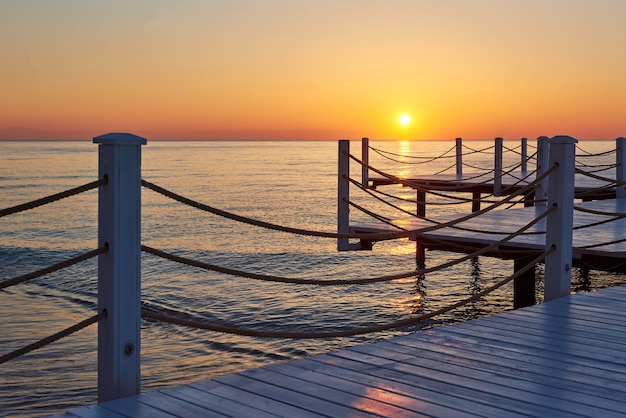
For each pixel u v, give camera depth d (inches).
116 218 153.6
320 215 1764.3
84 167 4249.5
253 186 2785.4
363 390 164.9
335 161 5738.2
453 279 827.4
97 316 155.6
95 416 145.5
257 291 750.5
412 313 666.8
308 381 171.0
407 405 155.5
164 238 1318.9
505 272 864.9
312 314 657.6
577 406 156.6
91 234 1411.2
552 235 276.1
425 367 183.6
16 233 1417.3
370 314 661.9
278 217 1713.8
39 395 431.8
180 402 154.8
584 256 394.0
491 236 442.6
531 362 189.0
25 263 1045.8
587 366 185.6
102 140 153.4
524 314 245.6
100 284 157.4
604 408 155.5
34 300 708.7
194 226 1525.6
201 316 643.5
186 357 517.0
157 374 477.1
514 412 152.5
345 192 479.5
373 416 148.3
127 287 156.2
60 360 498.9
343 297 730.2
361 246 480.7
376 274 904.3
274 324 621.9
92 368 482.0
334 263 994.1
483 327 226.5
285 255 1072.2
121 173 153.7
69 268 888.9
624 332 220.4
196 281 802.8
